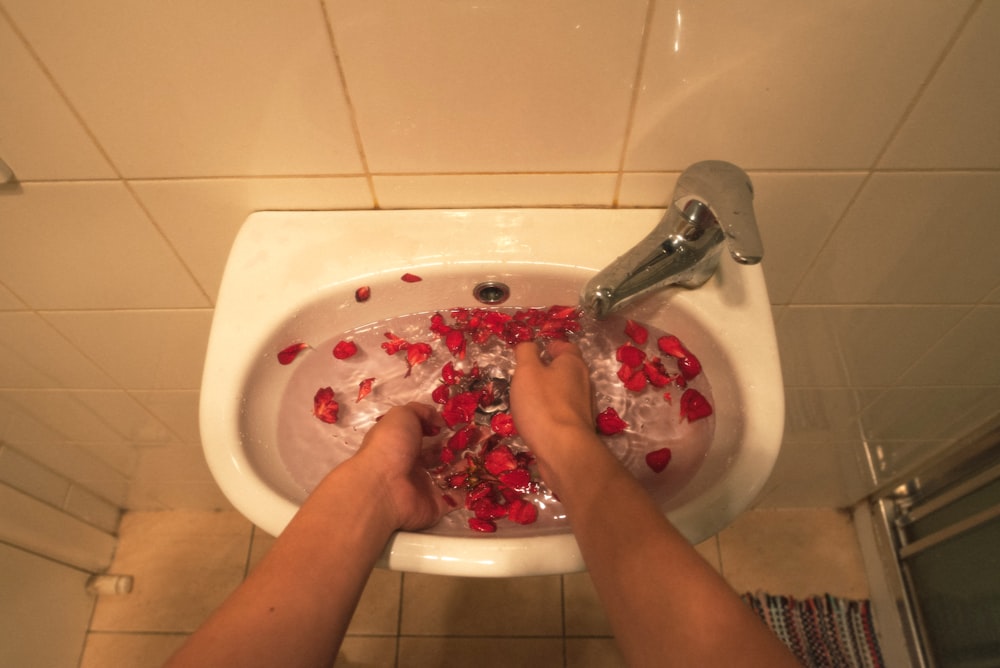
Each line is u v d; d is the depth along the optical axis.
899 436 0.89
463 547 0.44
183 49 0.44
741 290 0.52
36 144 0.50
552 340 0.57
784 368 0.77
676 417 0.54
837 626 1.05
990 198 0.55
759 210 0.57
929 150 0.51
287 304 0.51
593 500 0.41
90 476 1.02
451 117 0.48
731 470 0.45
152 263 0.62
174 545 1.14
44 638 1.01
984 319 0.68
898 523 1.05
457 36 0.43
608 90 0.47
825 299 0.66
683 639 0.33
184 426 0.89
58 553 1.01
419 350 0.55
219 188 0.54
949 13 0.42
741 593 1.08
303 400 0.54
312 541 0.43
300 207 0.56
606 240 0.54
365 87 0.46
